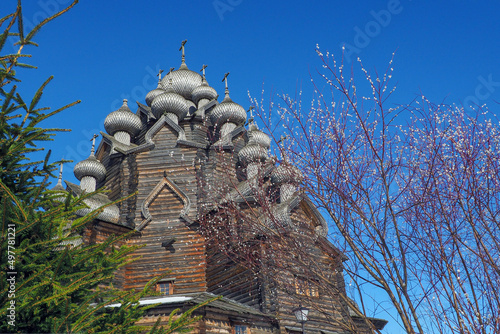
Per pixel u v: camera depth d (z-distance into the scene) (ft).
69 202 25.27
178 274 78.02
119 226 82.38
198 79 134.10
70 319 24.25
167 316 55.67
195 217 81.66
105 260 27.71
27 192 27.09
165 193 88.02
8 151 25.29
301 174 25.40
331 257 27.27
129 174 93.81
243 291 68.85
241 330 60.08
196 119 109.70
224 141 94.43
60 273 25.61
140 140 110.11
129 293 28.91
